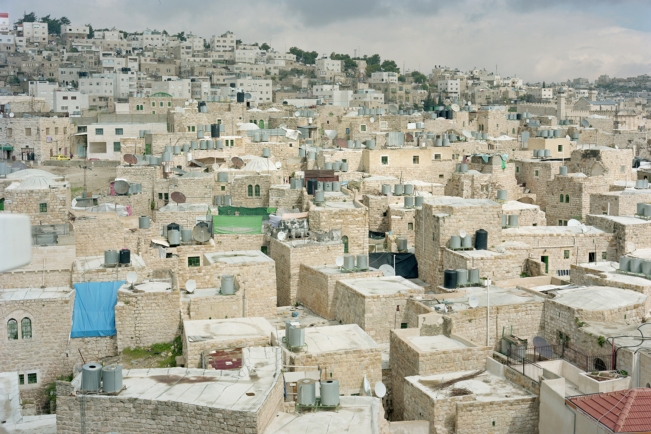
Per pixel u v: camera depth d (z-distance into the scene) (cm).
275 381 4656
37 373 5891
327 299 7212
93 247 7425
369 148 14000
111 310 6078
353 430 4312
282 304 8012
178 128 16312
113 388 4472
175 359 5722
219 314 6450
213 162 13012
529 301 6406
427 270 8425
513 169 13888
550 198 12731
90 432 4431
